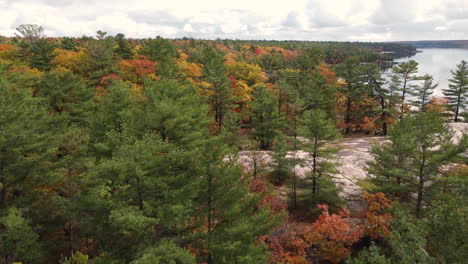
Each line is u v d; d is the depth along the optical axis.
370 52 189.38
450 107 51.53
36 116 18.25
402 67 47.91
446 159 17.30
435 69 156.00
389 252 16.34
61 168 18.17
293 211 22.91
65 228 17.72
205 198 13.36
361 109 53.03
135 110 20.28
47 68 43.66
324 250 17.14
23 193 17.11
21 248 12.95
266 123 40.69
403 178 19.45
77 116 27.75
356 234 17.56
